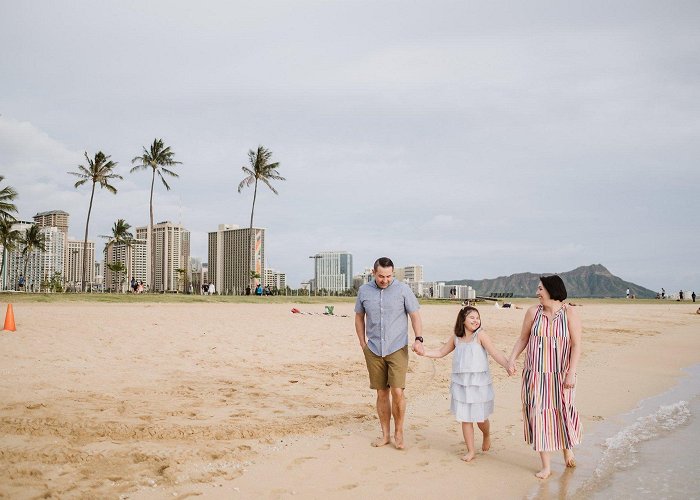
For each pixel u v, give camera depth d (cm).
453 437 611
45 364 921
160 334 1360
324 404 761
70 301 3153
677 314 3594
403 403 561
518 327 2161
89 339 1199
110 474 459
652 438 614
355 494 437
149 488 434
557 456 546
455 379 534
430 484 463
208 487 442
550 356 484
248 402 751
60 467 469
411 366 1123
